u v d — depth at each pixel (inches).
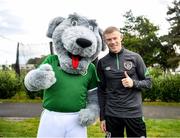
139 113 189.2
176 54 1801.2
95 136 329.1
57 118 182.9
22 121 410.6
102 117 193.2
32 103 642.8
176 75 719.7
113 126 190.5
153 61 1871.3
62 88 182.5
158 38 1872.5
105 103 193.2
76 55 182.9
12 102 657.6
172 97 691.4
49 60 187.6
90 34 182.9
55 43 185.8
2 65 999.0
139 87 186.2
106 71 191.2
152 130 364.8
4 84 717.3
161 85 693.3
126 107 187.2
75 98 183.6
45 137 183.2
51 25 191.2
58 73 183.6
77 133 184.5
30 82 174.7
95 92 193.5
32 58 900.6
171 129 372.5
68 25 187.5
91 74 190.9
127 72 189.5
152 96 695.1
